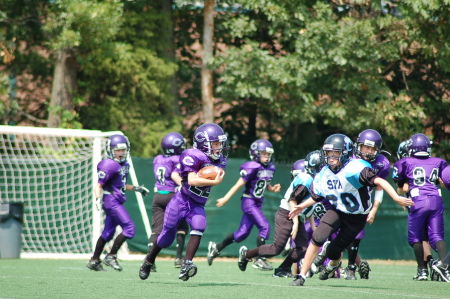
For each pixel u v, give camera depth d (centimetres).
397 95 6128
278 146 6438
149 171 4744
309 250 2342
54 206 4684
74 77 5834
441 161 3083
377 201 2952
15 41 6144
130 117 5869
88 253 4647
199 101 6975
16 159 4672
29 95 6569
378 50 5472
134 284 2511
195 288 2359
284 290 2314
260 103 5928
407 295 2230
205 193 2386
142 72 5769
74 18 5178
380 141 2506
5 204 4234
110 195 3119
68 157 4753
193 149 2364
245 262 3086
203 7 6341
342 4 5925
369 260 4838
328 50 5406
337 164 2270
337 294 2203
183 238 3559
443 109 6238
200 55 6994
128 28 5766
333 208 2330
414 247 3030
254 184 3531
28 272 3148
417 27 5441
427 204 3017
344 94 5703
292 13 5581
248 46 5550
